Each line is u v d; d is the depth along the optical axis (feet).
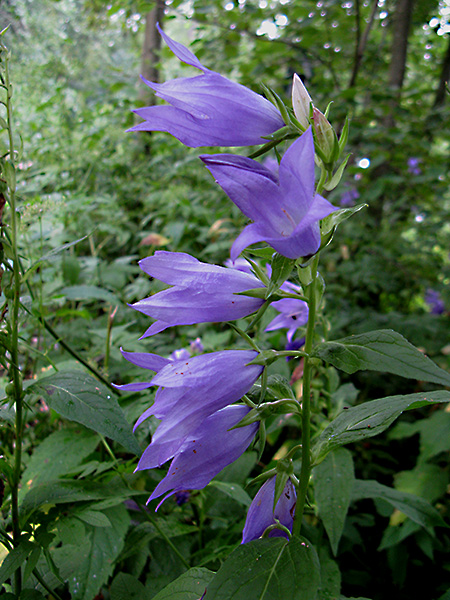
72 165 2.27
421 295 2.93
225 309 0.54
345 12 2.31
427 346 1.84
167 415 0.50
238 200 0.45
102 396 0.65
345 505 0.79
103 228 1.98
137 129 0.50
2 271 0.65
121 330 1.23
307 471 0.57
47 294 1.35
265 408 0.54
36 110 2.16
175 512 1.04
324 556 0.91
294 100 0.53
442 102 2.83
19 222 0.68
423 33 3.31
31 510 0.68
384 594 1.16
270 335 1.33
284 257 0.49
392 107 2.33
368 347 0.50
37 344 1.31
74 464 0.90
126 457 1.16
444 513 1.25
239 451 0.54
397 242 2.52
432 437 1.32
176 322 0.53
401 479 1.29
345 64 2.71
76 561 0.76
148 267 0.52
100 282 1.79
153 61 3.33
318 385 1.07
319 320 0.96
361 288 2.35
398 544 1.16
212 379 0.51
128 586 0.76
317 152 0.51
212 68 2.49
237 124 0.52
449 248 3.11
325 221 0.53
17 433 0.67
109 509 0.81
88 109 2.93
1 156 0.63
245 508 1.06
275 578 0.47
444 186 2.60
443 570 1.19
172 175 2.62
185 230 2.15
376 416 0.56
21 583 0.69
